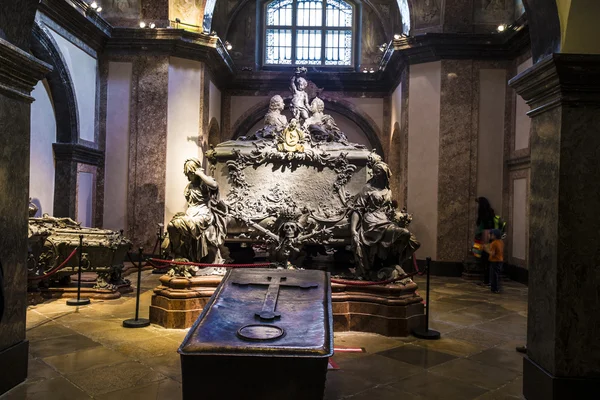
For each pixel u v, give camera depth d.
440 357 5.07
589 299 3.52
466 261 10.59
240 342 2.71
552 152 3.66
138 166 11.66
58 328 5.82
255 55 15.63
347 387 4.20
